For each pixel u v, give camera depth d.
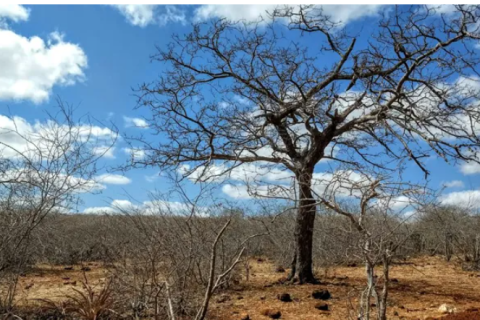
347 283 10.04
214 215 8.09
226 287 9.09
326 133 9.67
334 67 9.95
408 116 8.82
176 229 7.14
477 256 13.38
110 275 7.92
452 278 11.36
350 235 5.57
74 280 10.49
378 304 5.07
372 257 5.15
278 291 9.04
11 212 6.96
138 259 7.08
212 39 9.64
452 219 14.27
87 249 13.16
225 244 9.08
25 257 7.37
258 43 9.70
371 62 9.24
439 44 8.26
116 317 6.76
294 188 5.86
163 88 9.46
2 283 7.48
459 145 8.24
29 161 6.90
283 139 10.28
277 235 12.38
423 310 7.58
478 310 7.09
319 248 10.39
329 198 5.16
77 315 6.88
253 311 7.53
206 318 7.02
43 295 8.61
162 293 6.73
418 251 15.70
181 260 6.90
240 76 9.88
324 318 7.08
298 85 9.49
